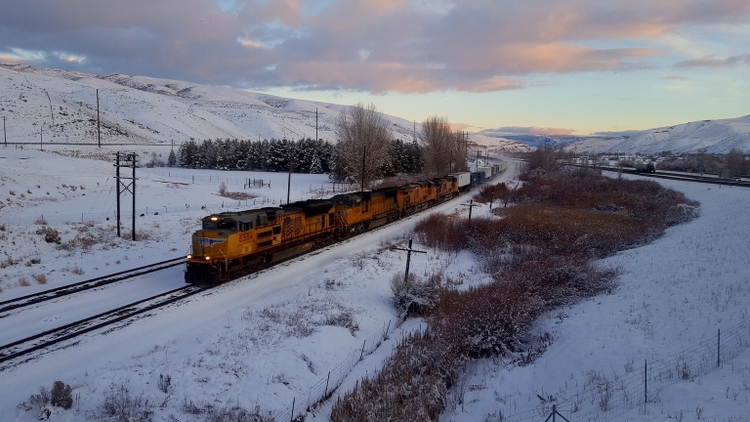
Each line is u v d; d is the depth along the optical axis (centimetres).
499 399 1534
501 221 4416
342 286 2561
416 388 1557
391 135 9206
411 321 2322
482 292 2377
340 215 3847
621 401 1295
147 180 6128
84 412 1182
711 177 8631
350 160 7125
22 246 2955
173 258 3053
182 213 4472
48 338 1725
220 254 2441
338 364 1681
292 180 8331
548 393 1497
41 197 4522
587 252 3519
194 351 1596
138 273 2641
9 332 1778
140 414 1184
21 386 1361
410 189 5194
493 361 1875
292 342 1717
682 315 1895
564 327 2056
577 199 6000
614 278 2697
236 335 1756
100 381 1330
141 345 1689
